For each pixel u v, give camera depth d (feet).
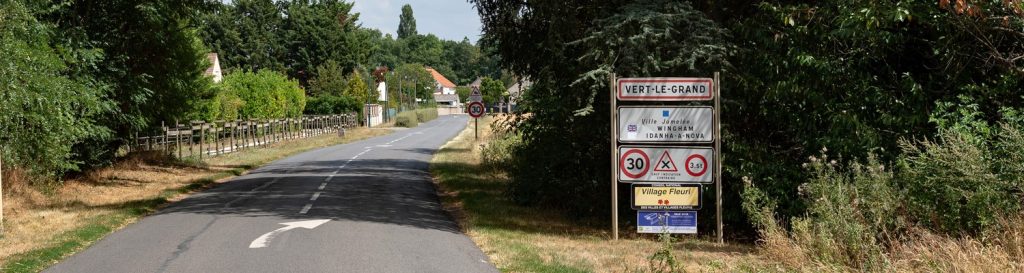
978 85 36.52
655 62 39.60
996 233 26.21
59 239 35.70
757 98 41.73
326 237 36.55
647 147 38.40
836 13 38.47
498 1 50.57
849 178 34.50
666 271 28.14
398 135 192.95
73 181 64.08
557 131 48.47
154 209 49.93
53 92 49.37
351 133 200.85
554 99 46.24
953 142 29.32
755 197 37.52
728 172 41.78
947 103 33.94
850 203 31.04
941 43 36.06
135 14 66.44
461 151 117.80
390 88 381.81
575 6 45.78
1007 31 33.63
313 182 69.36
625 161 38.52
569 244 36.73
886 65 39.40
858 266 27.91
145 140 90.27
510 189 57.98
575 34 45.83
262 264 29.63
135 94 68.28
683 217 38.37
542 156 49.47
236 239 35.88
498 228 41.88
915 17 34.76
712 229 45.37
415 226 41.27
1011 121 30.66
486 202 54.65
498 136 92.17
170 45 72.74
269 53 284.61
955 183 28.17
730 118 43.32
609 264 30.32
